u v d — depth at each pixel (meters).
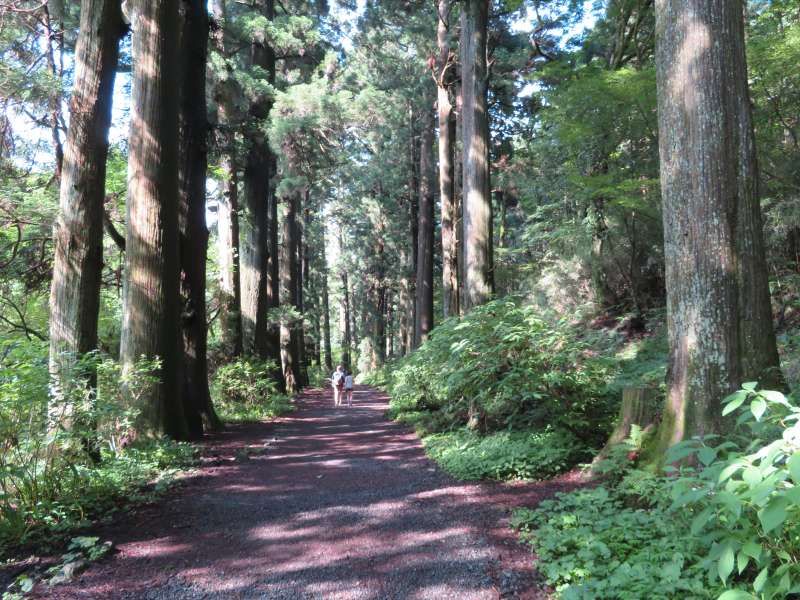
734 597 2.26
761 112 10.03
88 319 6.90
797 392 4.55
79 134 6.95
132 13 9.12
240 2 18.03
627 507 4.52
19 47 11.11
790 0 10.88
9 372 4.72
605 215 13.03
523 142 22.55
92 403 5.52
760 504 2.00
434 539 4.46
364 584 3.71
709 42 4.72
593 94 10.39
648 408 5.69
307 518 5.12
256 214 18.06
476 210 10.38
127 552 4.27
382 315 40.38
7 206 10.70
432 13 19.19
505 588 3.55
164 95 8.95
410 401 13.38
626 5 13.23
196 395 11.10
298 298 30.77
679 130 4.84
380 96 20.77
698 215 4.70
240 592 3.62
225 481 6.67
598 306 14.67
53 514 4.78
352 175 26.42
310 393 26.22
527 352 6.92
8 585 3.66
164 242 8.90
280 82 19.03
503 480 6.16
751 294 4.64
